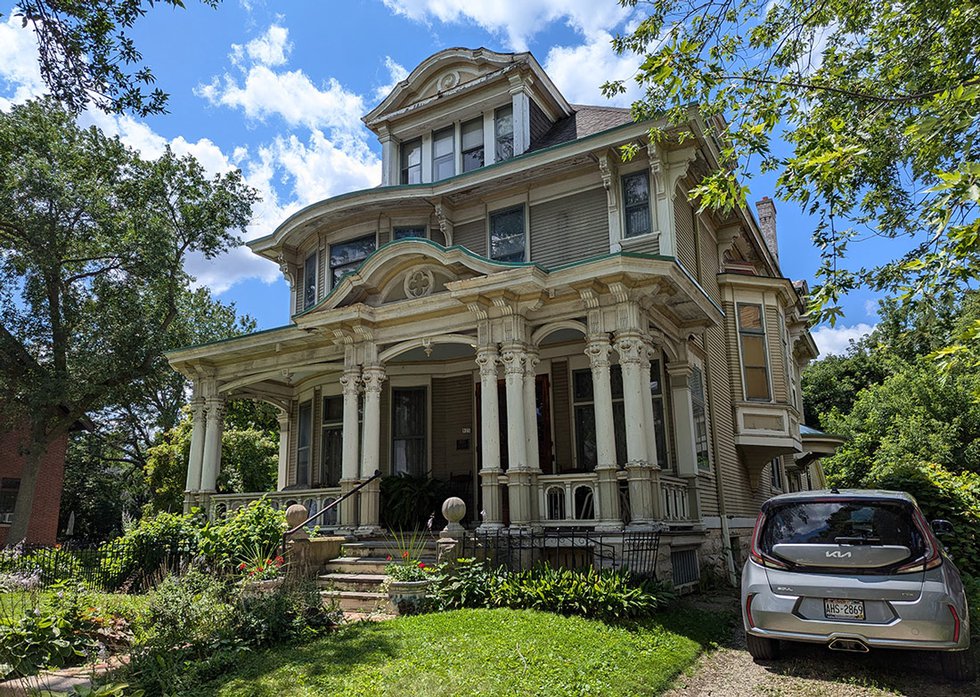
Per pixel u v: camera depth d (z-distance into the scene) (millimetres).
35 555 13219
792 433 15688
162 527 11391
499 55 15617
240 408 31453
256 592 8227
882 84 7855
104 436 36250
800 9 8039
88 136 22891
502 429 13922
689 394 12523
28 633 6891
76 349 22969
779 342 15859
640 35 8445
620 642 6809
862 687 5785
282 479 17453
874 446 28922
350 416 12445
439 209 15031
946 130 5973
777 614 6207
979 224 4777
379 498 12609
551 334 13188
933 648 5645
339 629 7461
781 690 5797
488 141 15898
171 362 15289
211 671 6082
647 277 10375
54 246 22109
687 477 12055
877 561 5965
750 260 19078
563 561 10102
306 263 17328
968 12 7316
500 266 10672
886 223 7609
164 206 23984
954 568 6195
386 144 17281
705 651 7109
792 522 6574
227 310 34594
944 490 11305
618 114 15328
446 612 8062
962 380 24844
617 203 13109
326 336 13117
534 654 6223
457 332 11828
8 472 24875
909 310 7066
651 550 9312
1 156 21281
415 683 5465
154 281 24250
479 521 14047
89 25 6992
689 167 13312
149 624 7117
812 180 6980
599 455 10211
